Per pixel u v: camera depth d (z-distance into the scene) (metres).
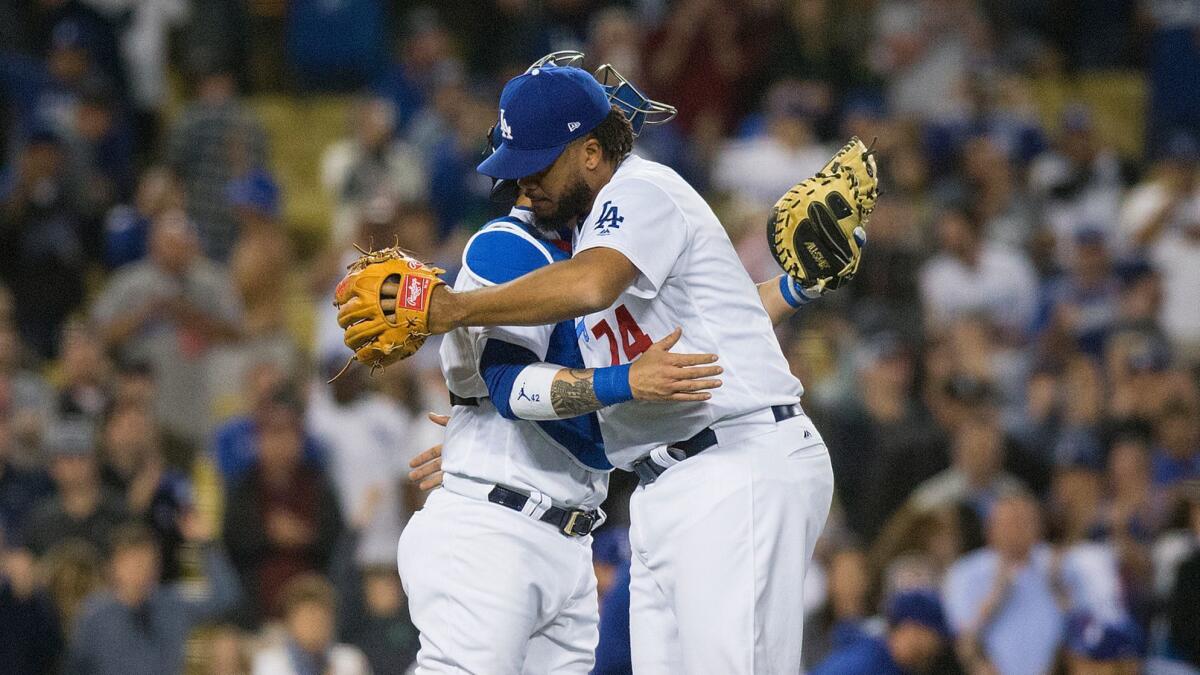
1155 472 37.72
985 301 46.59
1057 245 51.38
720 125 55.88
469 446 16.03
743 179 49.97
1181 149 52.09
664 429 15.45
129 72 52.72
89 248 45.97
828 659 27.05
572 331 15.88
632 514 15.88
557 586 16.05
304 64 57.34
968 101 56.19
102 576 31.78
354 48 57.25
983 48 60.34
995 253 47.28
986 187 51.28
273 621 32.16
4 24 51.41
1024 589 31.02
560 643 16.41
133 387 33.94
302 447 33.19
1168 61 61.50
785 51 57.19
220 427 36.09
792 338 42.03
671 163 50.84
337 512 33.28
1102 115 64.38
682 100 55.91
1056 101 64.25
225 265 45.53
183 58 56.44
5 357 36.84
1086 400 40.88
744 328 15.47
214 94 47.03
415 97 53.34
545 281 14.50
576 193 15.39
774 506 15.23
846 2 59.38
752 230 45.25
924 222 49.94
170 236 39.56
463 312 14.59
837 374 40.44
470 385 16.02
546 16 58.19
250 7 57.50
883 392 38.31
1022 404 43.06
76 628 30.25
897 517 35.53
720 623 15.10
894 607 26.77
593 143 15.33
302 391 36.50
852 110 53.41
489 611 15.64
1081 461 35.22
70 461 32.41
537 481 15.84
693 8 56.00
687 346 15.37
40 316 42.88
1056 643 30.75
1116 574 31.69
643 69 56.25
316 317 44.59
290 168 54.84
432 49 54.03
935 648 26.69
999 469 36.16
